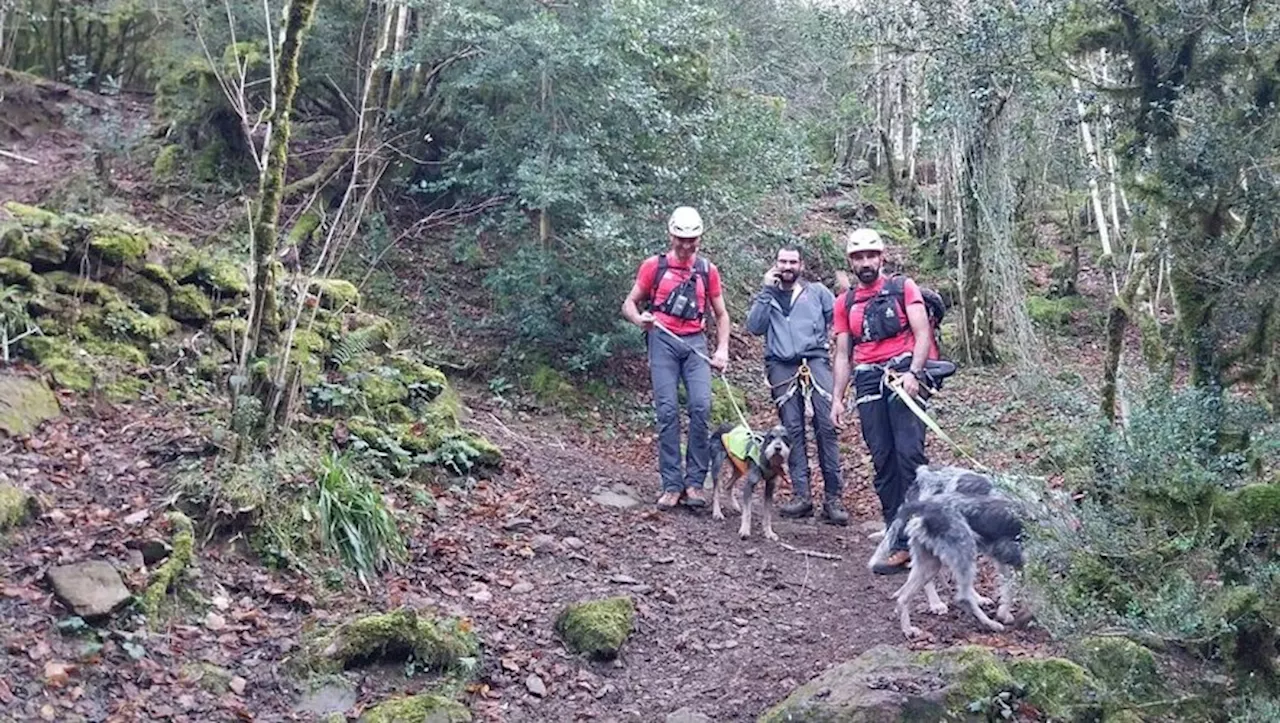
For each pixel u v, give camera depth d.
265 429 6.23
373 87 12.54
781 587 6.68
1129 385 7.13
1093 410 8.70
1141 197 5.92
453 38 11.52
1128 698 4.73
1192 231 5.70
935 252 17.91
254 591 5.46
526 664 5.42
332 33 12.87
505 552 6.62
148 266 7.68
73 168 11.61
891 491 7.13
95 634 4.75
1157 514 5.12
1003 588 5.84
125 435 6.31
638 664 5.59
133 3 14.29
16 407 6.11
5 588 4.80
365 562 5.92
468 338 11.30
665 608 6.20
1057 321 15.76
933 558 5.85
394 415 7.81
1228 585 4.90
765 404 12.17
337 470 6.19
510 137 11.61
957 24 8.86
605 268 10.90
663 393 8.20
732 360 13.30
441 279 11.97
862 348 7.18
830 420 8.41
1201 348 5.67
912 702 4.62
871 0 12.80
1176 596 4.87
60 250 7.34
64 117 12.73
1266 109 5.43
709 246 12.53
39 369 6.58
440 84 12.29
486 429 8.99
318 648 5.10
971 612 5.85
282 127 6.21
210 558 5.56
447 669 5.25
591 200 11.21
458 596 5.98
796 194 15.30
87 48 14.08
